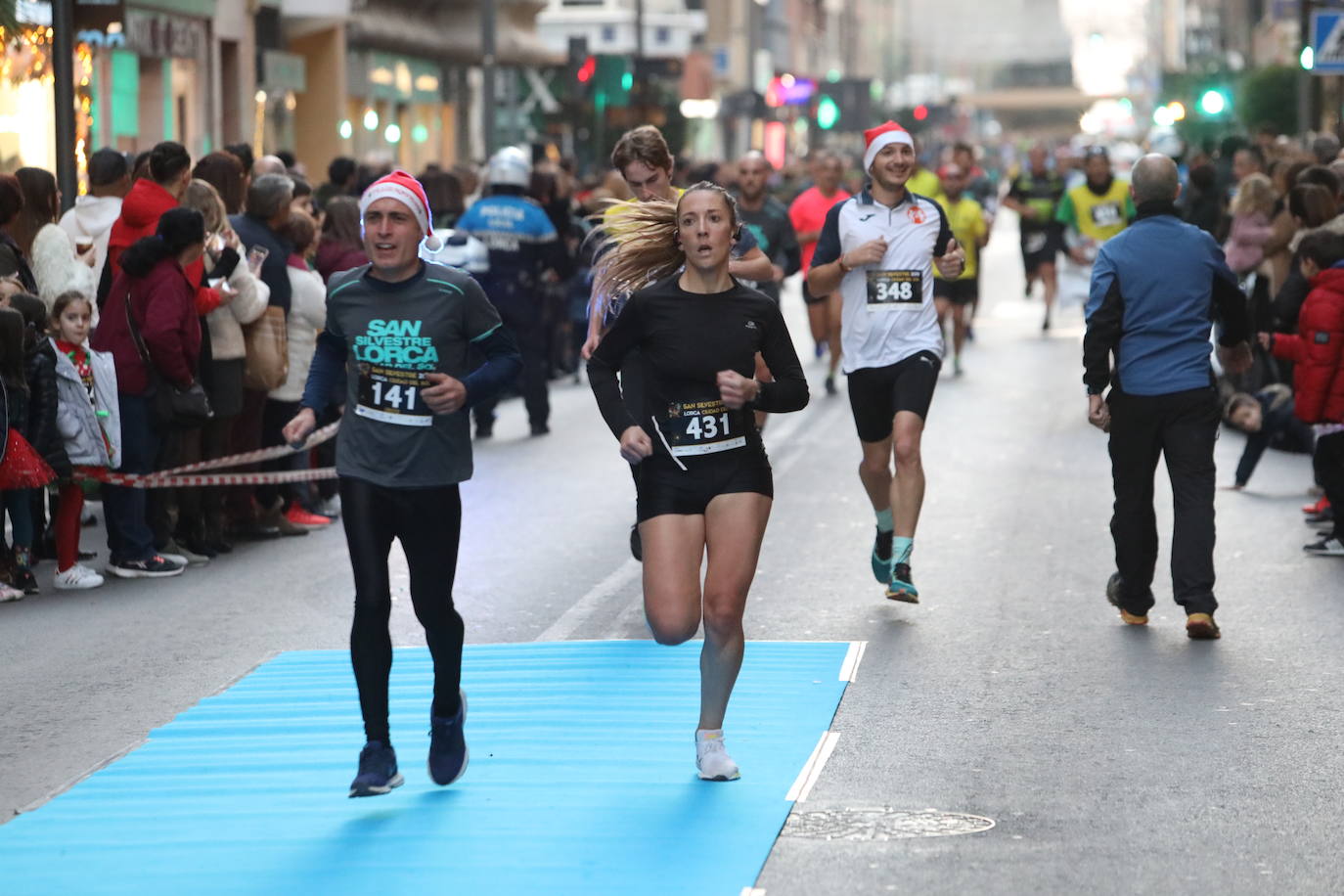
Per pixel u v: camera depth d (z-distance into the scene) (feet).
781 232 122.52
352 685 64.44
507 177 128.57
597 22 466.70
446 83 341.41
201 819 49.39
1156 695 61.52
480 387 49.03
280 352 90.38
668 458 50.93
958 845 46.50
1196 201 149.79
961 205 159.12
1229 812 49.24
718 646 51.44
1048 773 52.85
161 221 82.02
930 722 58.34
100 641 71.72
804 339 204.64
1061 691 62.23
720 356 50.55
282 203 91.71
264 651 69.97
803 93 485.15
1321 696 61.26
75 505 81.30
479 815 49.08
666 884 43.42
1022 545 88.53
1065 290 168.76
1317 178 105.09
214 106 221.87
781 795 50.52
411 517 49.80
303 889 43.52
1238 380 126.62
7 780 54.24
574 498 104.83
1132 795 50.70
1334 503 85.25
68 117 104.63
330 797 51.21
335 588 81.82
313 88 271.69
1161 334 70.44
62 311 80.33
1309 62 184.44
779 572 82.94
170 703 62.69
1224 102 288.92
